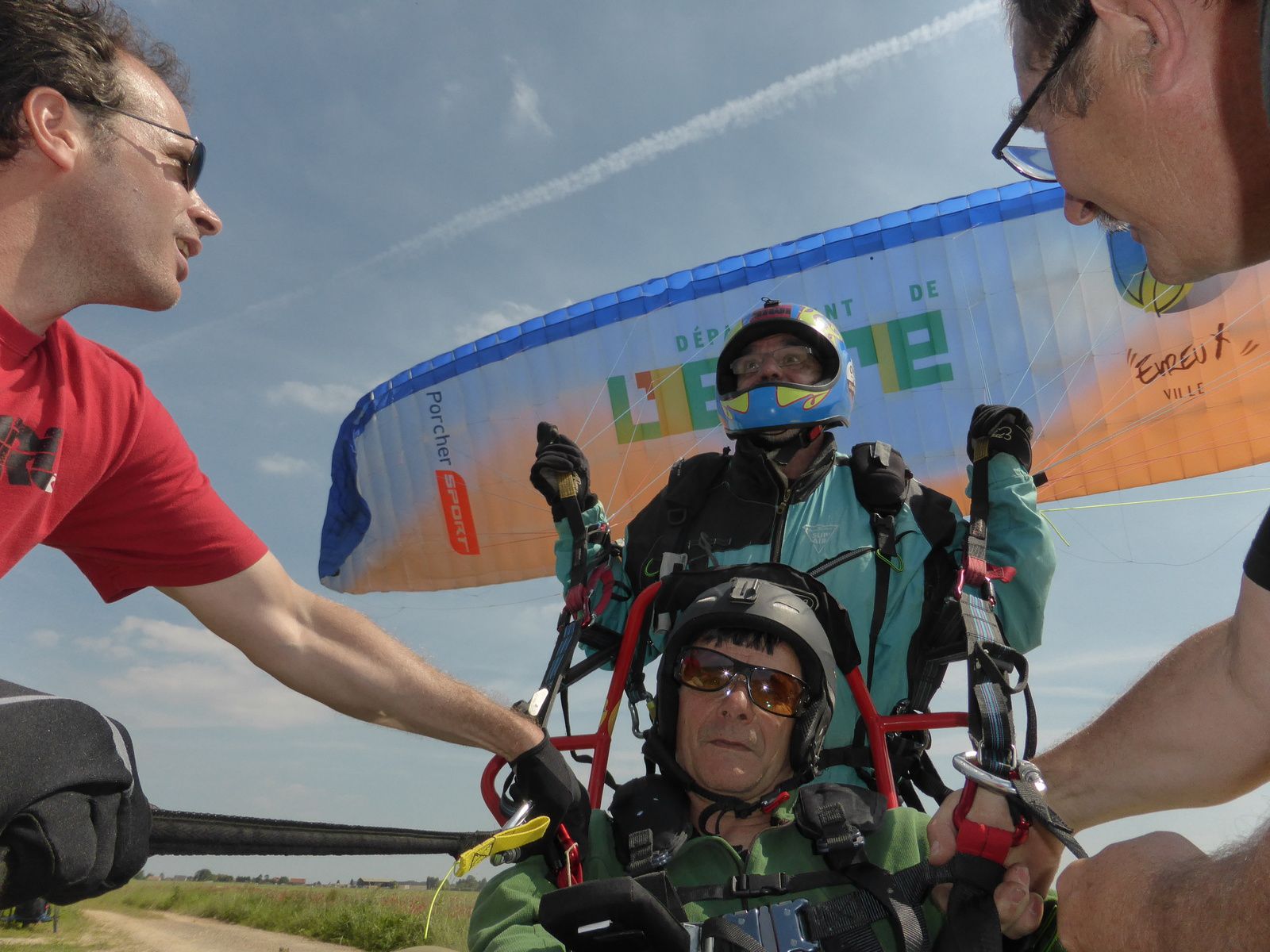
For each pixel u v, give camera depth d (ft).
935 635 9.50
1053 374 35.55
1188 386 34.58
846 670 8.71
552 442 10.69
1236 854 3.82
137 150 6.53
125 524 7.45
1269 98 2.60
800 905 6.57
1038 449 36.01
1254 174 3.72
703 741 7.73
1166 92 3.73
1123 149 4.04
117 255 6.61
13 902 3.51
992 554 9.52
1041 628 9.40
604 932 5.04
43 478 6.57
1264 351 33.60
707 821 7.79
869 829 7.09
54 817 3.45
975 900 6.46
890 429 36.86
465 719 7.66
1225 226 3.96
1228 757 6.01
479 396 44.27
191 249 7.22
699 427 40.47
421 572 46.85
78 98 6.26
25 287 6.42
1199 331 34.35
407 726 7.91
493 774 8.15
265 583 7.78
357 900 84.74
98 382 7.05
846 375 10.73
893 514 9.78
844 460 10.53
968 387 36.17
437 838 6.18
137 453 7.28
